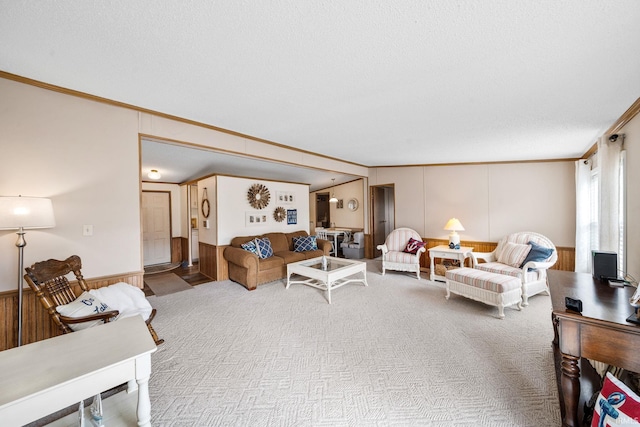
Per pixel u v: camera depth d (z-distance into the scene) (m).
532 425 1.49
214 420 1.55
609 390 1.23
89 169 2.48
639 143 2.37
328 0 1.24
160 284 4.56
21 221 1.86
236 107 2.65
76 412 1.45
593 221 3.89
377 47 1.62
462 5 1.25
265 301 3.62
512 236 4.20
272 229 5.63
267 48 1.65
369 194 6.48
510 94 2.22
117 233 2.64
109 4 1.29
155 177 5.15
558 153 4.20
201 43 1.61
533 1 1.22
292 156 4.51
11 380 1.00
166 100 2.50
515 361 2.11
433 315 3.06
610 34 1.43
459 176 5.26
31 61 1.84
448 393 1.76
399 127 3.19
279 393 1.78
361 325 2.81
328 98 2.40
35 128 2.21
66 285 2.19
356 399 1.71
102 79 2.10
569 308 1.41
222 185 4.82
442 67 1.83
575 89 2.10
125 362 1.16
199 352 2.31
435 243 5.48
